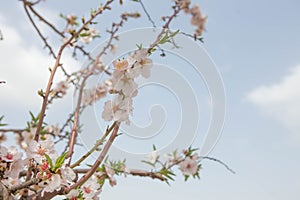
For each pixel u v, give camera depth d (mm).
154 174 925
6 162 865
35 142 882
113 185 922
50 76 919
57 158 836
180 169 939
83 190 915
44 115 916
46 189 834
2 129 938
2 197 789
